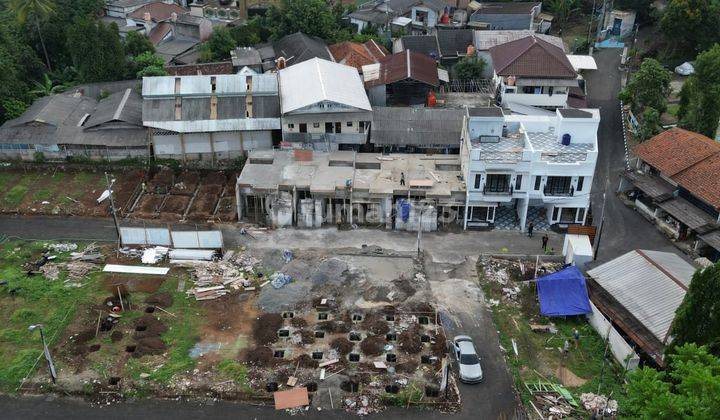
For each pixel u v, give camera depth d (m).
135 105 80.25
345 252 62.94
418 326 53.69
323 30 104.69
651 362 49.34
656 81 84.56
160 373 48.81
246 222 67.88
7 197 70.44
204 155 76.06
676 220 66.00
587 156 63.06
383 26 112.00
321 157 72.25
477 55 95.81
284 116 73.06
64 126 76.88
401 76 83.88
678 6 98.62
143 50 96.81
